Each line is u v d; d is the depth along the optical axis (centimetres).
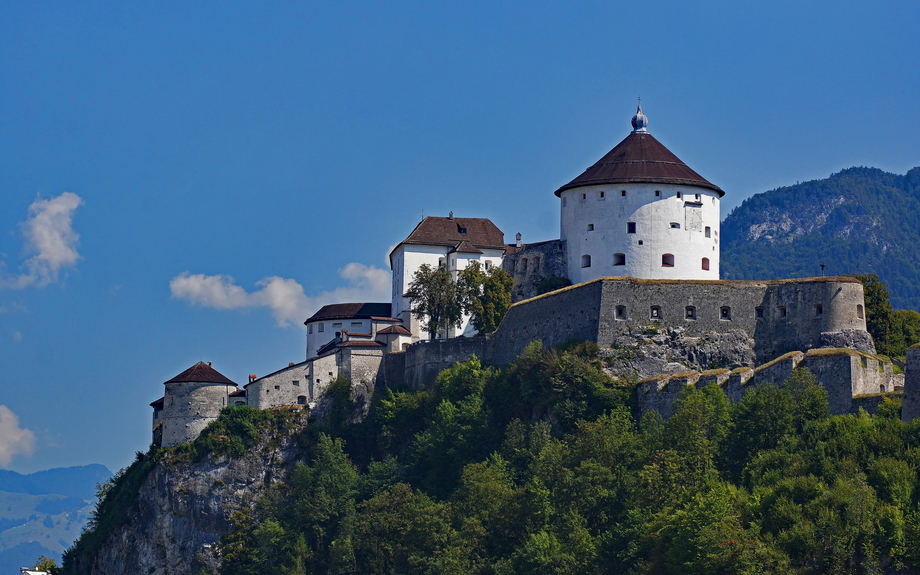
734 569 16538
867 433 18162
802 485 17450
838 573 16212
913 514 16338
